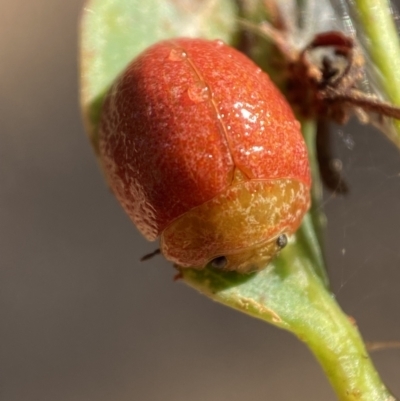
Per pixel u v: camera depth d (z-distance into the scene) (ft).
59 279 0.27
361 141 0.25
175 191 0.20
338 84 0.21
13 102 0.28
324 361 0.21
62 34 0.27
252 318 0.26
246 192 0.20
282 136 0.21
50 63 0.28
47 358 0.26
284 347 0.26
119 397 0.26
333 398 0.25
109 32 0.21
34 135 0.28
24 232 0.27
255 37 0.22
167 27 0.22
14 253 0.27
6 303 0.27
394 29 0.21
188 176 0.20
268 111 0.21
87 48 0.21
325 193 0.23
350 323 0.21
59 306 0.27
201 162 0.20
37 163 0.28
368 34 0.21
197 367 0.26
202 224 0.21
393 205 0.25
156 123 0.20
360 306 0.25
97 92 0.21
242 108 0.20
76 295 0.27
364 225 0.25
